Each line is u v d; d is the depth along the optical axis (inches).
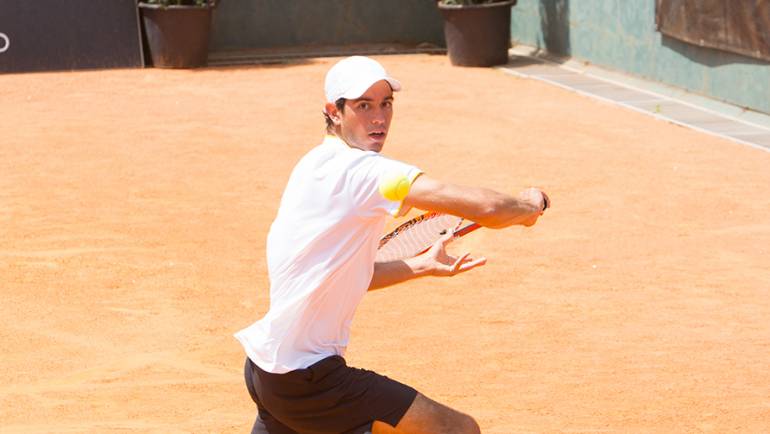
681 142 1660.9
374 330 888.3
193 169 1494.8
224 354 841.5
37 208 1288.1
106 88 2170.3
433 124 1811.0
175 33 2391.7
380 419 467.8
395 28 2805.1
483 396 746.2
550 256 1097.4
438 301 963.3
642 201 1314.0
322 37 2770.7
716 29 1913.1
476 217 433.1
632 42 2229.3
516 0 2493.8
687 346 844.0
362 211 443.8
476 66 2460.6
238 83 2241.6
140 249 1124.5
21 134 1720.0
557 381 773.3
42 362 820.6
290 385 463.8
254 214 1268.5
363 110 453.7
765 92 1812.3
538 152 1596.9
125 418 713.0
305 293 452.4
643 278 1025.5
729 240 1149.1
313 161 455.5
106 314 932.6
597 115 1892.2
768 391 750.5
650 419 701.9
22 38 2359.7
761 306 941.8
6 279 1026.1
